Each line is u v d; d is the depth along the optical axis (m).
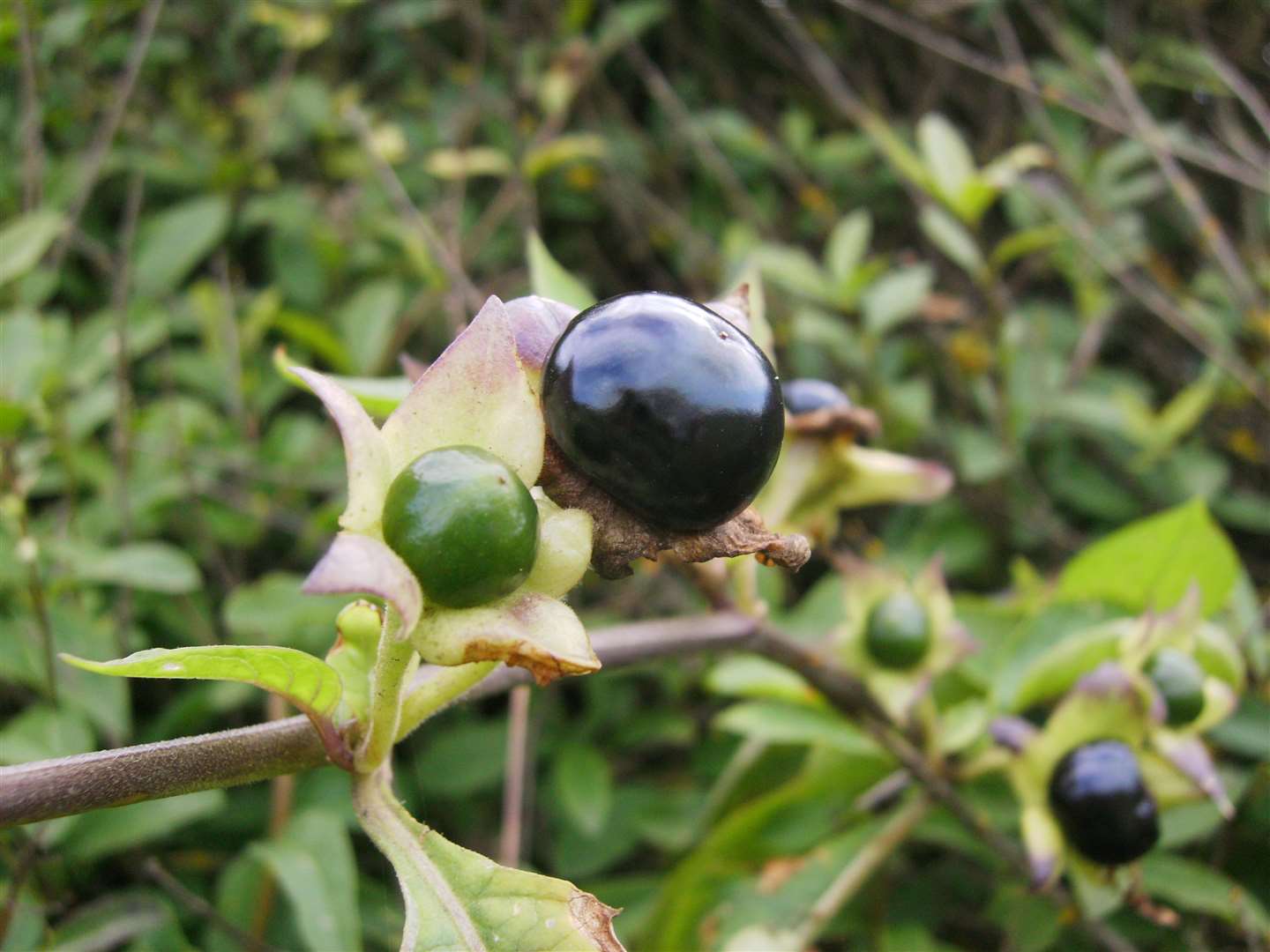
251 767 0.09
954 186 0.22
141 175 0.20
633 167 0.29
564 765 0.20
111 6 0.24
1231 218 0.29
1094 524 0.25
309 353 0.24
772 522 0.13
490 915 0.09
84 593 0.17
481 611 0.08
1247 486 0.25
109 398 0.18
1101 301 0.24
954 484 0.23
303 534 0.21
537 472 0.08
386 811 0.09
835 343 0.23
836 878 0.17
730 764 0.19
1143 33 0.31
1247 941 0.16
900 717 0.14
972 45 0.31
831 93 0.27
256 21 0.29
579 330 0.08
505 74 0.29
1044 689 0.14
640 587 0.23
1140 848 0.13
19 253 0.17
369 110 0.29
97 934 0.15
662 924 0.17
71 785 0.08
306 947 0.17
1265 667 0.16
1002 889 0.16
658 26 0.31
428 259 0.24
